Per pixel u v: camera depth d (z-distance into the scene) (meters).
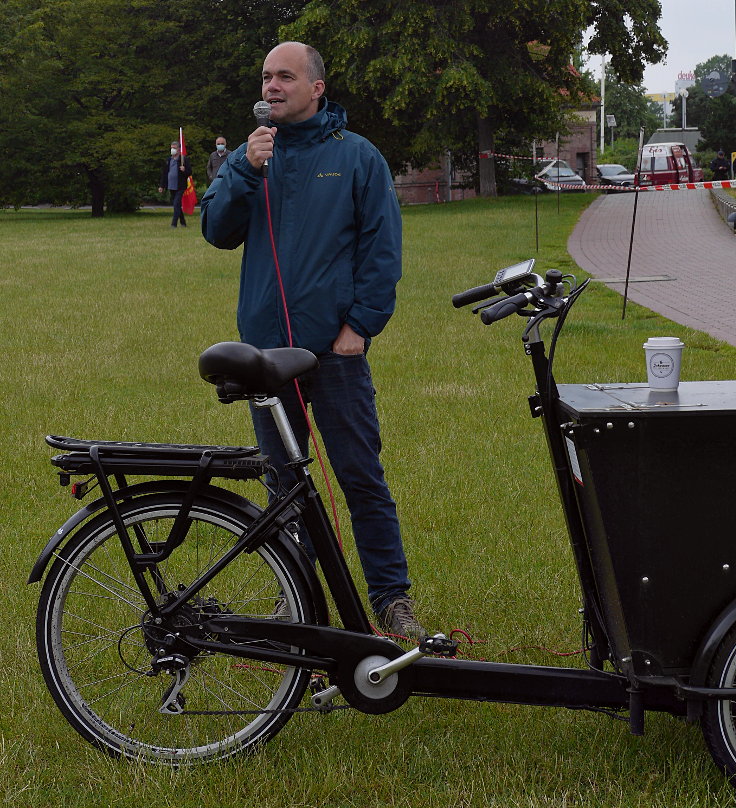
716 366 8.52
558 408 2.80
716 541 2.64
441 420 6.86
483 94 31.19
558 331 2.83
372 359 9.18
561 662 3.48
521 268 2.88
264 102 3.48
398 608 3.77
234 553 2.90
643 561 2.66
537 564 4.33
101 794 2.78
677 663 2.71
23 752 2.98
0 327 11.30
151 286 14.75
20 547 4.62
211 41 40.44
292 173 3.52
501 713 3.15
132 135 38.53
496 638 3.67
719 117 50.59
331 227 3.50
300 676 2.96
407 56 30.92
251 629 2.88
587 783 2.80
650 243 20.27
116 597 3.27
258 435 3.66
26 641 3.66
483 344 9.80
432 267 16.28
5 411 7.41
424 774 2.85
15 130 39.97
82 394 8.01
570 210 29.09
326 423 3.64
